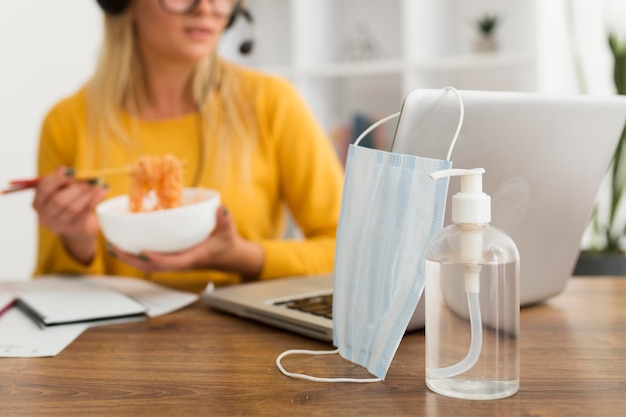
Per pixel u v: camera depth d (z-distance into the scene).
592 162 0.82
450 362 0.56
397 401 0.55
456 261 0.55
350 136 2.66
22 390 0.61
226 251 1.07
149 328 0.84
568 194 0.82
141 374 0.65
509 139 0.70
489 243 0.55
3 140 2.30
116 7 1.40
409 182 0.59
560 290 0.92
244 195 1.47
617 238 1.96
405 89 2.47
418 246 0.58
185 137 1.49
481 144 0.68
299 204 1.50
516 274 0.56
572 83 2.49
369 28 2.75
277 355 0.70
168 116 1.51
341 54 2.79
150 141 1.48
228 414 0.53
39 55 2.43
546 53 2.33
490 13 2.56
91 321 0.86
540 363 0.65
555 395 0.56
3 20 2.27
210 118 1.49
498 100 0.67
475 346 0.55
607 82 2.49
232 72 1.57
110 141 1.47
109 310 0.88
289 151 1.51
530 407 0.53
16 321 0.88
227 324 0.85
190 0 1.32
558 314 0.87
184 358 0.70
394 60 2.71
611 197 1.97
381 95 2.76
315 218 1.47
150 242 0.96
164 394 0.59
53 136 1.52
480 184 0.55
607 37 2.12
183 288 1.13
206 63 1.50
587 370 0.63
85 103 1.53
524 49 2.49
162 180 1.04
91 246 1.23
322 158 1.51
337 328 0.68
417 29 2.45
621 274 1.78
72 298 0.96
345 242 0.66
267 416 0.53
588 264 1.80
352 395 0.57
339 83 2.80
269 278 1.22
